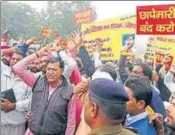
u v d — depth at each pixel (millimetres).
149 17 5266
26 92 5227
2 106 5074
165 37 7074
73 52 5531
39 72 5504
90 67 6223
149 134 3004
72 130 4027
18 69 4305
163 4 5156
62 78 4250
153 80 5023
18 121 5289
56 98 4117
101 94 1969
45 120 4098
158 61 6859
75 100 4039
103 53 8508
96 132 1975
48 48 5109
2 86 5254
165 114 3576
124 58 6094
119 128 1990
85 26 8945
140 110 3006
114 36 8375
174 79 6496
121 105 1970
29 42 5418
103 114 1968
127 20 8156
